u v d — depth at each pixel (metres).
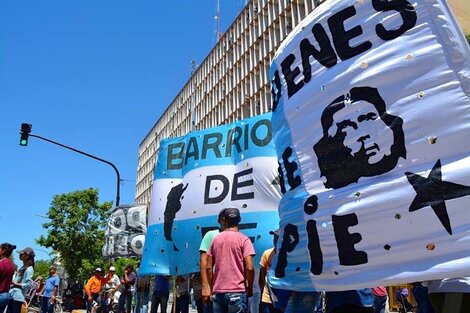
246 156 5.68
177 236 6.00
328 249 2.80
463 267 2.19
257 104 38.03
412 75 2.56
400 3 2.70
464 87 2.37
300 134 3.20
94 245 31.88
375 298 6.47
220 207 5.70
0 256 7.63
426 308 3.89
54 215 31.70
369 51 2.81
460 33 2.43
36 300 19.36
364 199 2.65
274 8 36.31
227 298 4.15
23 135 15.50
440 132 2.40
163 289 8.12
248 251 4.32
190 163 6.26
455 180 2.30
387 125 2.62
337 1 3.09
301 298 3.75
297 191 3.14
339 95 2.93
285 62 3.47
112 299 13.88
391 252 2.48
